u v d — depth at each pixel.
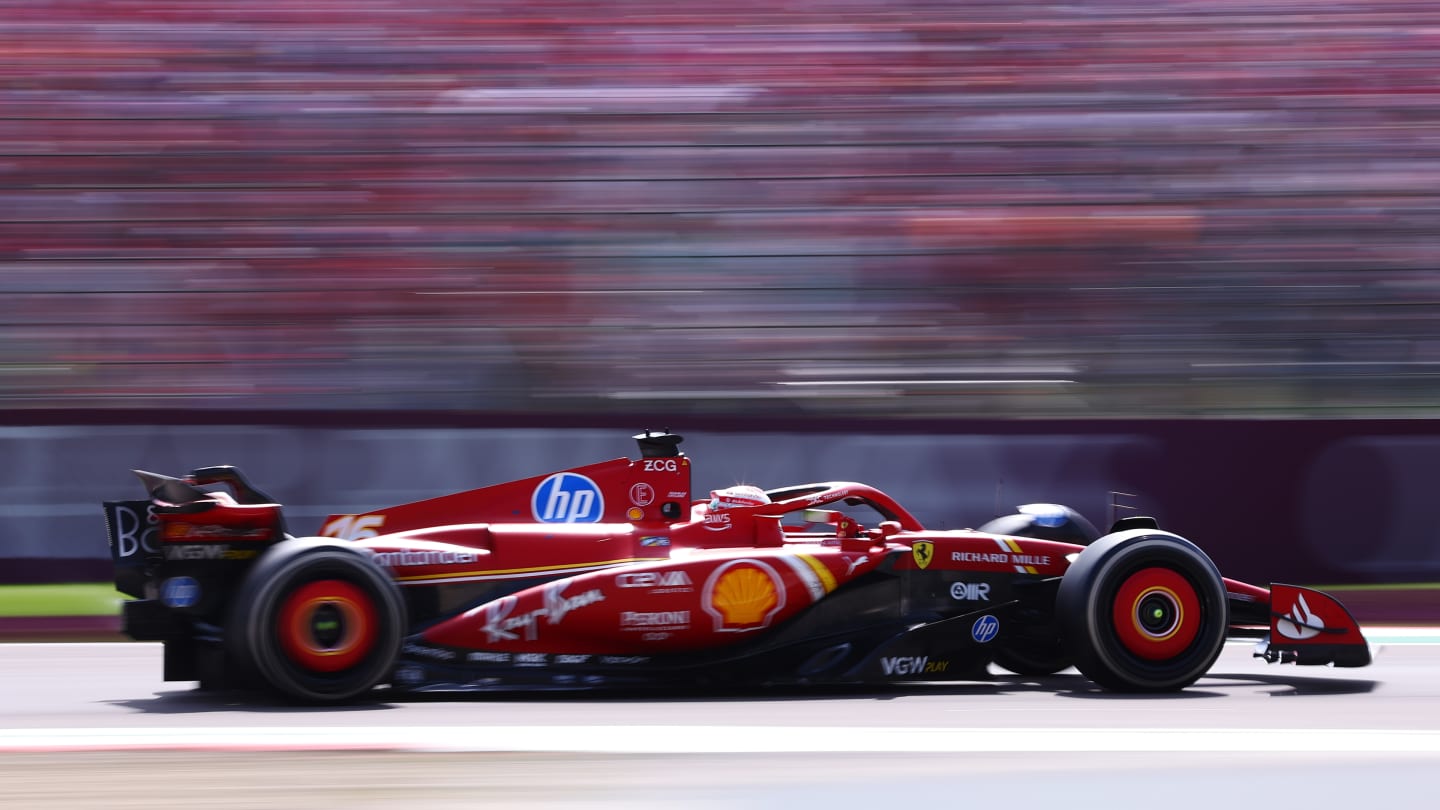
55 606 28.98
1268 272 48.84
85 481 30.14
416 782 12.62
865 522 30.34
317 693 16.42
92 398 41.38
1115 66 56.56
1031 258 49.53
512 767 13.24
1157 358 45.91
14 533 29.88
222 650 17.45
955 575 19.14
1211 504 31.62
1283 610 19.42
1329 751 14.57
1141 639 18.36
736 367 44.59
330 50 55.69
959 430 31.48
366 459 30.73
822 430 31.34
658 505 18.78
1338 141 53.75
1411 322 46.97
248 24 55.81
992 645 19.05
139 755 13.78
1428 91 55.53
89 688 19.09
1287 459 31.84
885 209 51.34
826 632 18.53
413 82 54.75
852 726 15.64
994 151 53.38
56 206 49.66
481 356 44.81
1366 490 31.98
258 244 48.59
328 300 47.19
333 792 12.27
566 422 31.27
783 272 48.94
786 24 57.19
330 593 16.47
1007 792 12.45
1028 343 46.31
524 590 17.69
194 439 30.45
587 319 46.69
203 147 52.12
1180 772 13.38
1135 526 19.80
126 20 55.62
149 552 17.88
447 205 50.34
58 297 46.12
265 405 41.38
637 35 57.31
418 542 17.78
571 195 51.19
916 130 54.31
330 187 50.91
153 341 44.62
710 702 17.50
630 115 54.41
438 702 17.19
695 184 51.91
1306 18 58.03
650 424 31.30
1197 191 51.62
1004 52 56.69
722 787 12.52
